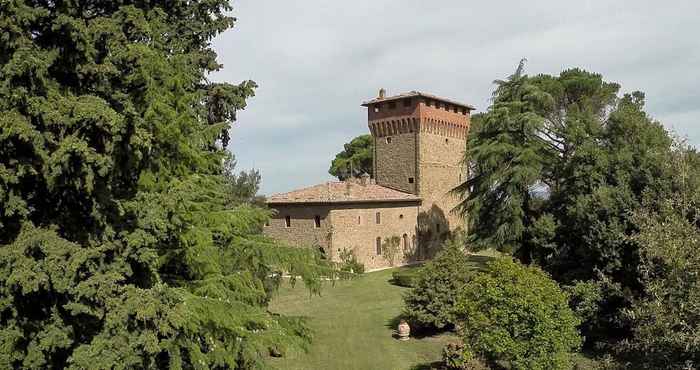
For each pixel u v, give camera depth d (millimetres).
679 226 11531
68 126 7820
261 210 12469
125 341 7664
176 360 8352
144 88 9406
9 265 7332
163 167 9594
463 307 16469
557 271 22547
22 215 8180
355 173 68812
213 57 15961
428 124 44688
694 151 18531
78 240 8508
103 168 7723
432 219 45312
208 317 8664
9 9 7508
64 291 7738
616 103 33750
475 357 17594
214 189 11734
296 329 11695
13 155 7855
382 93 47594
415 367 19125
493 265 16375
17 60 7344
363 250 38812
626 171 20859
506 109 29984
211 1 15328
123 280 8203
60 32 8461
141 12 9922
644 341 11750
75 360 7320
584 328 19156
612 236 18734
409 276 32844
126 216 8711
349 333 23203
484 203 31328
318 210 36969
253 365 10523
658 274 13055
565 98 35969
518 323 15148
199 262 9930
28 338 8164
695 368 10711
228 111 16516
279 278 15039
